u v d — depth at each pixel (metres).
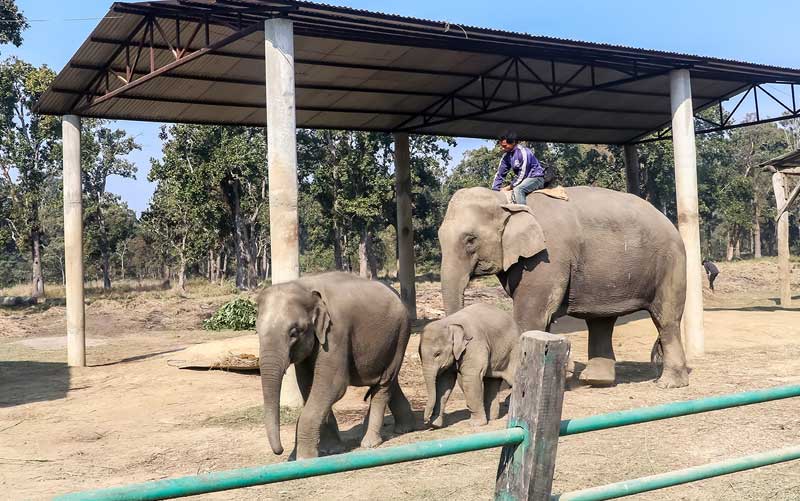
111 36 12.24
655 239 9.77
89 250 54.28
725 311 19.67
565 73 16.92
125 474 6.75
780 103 17.28
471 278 9.00
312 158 49.81
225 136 42.56
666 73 13.80
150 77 11.76
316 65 14.65
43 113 14.54
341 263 45.53
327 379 6.70
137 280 70.56
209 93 15.32
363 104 17.56
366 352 7.11
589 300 9.40
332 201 45.00
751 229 60.81
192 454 7.38
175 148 43.47
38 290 44.03
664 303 9.92
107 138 61.94
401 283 20.31
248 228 47.06
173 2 10.27
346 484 6.14
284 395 9.40
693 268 12.77
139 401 10.31
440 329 7.81
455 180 69.31
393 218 47.28
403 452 2.52
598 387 10.12
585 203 9.52
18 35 38.34
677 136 13.29
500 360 8.27
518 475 2.72
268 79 9.48
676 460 6.47
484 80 16.94
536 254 9.00
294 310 6.25
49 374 13.29
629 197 10.01
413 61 15.01
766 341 14.34
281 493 5.97
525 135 21.56
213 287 45.97
